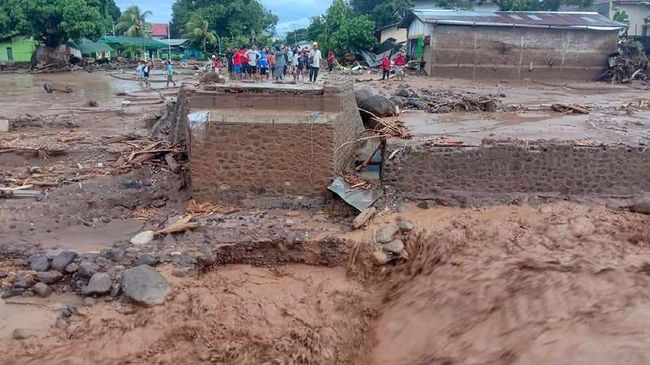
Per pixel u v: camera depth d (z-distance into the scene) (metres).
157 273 9.47
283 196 12.18
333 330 9.10
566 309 7.42
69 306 8.86
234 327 8.91
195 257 10.09
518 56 34.41
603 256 9.43
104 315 8.76
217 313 9.09
